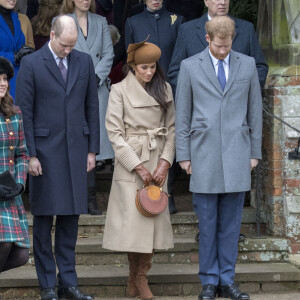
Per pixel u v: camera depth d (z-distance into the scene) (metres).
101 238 15.98
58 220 13.70
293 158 15.69
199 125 13.57
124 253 15.51
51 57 13.34
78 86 13.46
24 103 13.16
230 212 13.82
